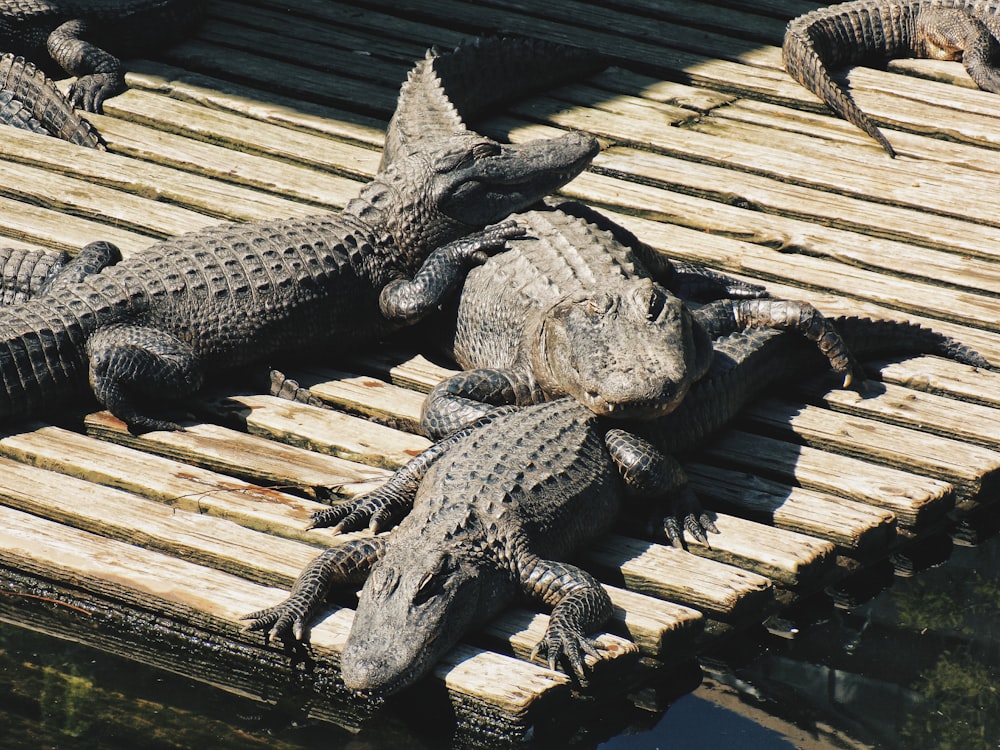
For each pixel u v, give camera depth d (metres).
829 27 33.69
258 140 29.41
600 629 16.55
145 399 20.81
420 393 21.97
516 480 17.38
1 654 16.92
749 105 32.09
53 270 23.53
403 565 15.95
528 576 16.69
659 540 18.84
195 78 32.28
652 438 19.58
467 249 22.95
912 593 18.86
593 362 18.83
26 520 18.31
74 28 32.38
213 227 23.36
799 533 18.73
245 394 21.77
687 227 26.94
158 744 15.42
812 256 26.08
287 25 35.59
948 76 33.81
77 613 17.52
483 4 37.00
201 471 19.44
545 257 22.05
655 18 36.50
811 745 15.77
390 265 23.73
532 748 15.43
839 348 21.70
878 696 16.77
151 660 17.00
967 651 17.61
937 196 27.69
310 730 15.76
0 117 29.80
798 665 17.25
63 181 27.45
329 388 21.91
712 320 22.16
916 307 24.23
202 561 17.70
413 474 18.61
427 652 15.40
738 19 36.25
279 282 22.09
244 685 16.55
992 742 15.93
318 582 16.53
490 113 31.84
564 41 34.75
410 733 15.64
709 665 17.16
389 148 27.14
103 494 18.78
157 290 21.38
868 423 21.28
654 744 15.75
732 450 20.64
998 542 20.14
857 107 31.05
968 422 21.12
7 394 20.16
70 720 15.77
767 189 27.94
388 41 34.81
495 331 21.97
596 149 25.31
